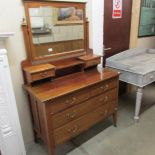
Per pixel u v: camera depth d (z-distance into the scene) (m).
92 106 1.82
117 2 2.45
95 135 2.12
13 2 1.48
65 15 1.83
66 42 1.93
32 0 1.56
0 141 1.56
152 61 2.51
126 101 2.93
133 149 1.88
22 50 1.64
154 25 3.35
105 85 1.87
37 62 1.75
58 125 1.58
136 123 2.34
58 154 1.84
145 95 3.12
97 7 2.12
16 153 1.71
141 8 2.88
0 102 1.47
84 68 2.01
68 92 1.52
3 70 1.43
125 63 2.40
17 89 1.71
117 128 2.24
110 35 2.55
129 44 2.94
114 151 1.86
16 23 1.54
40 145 1.97
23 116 1.84
